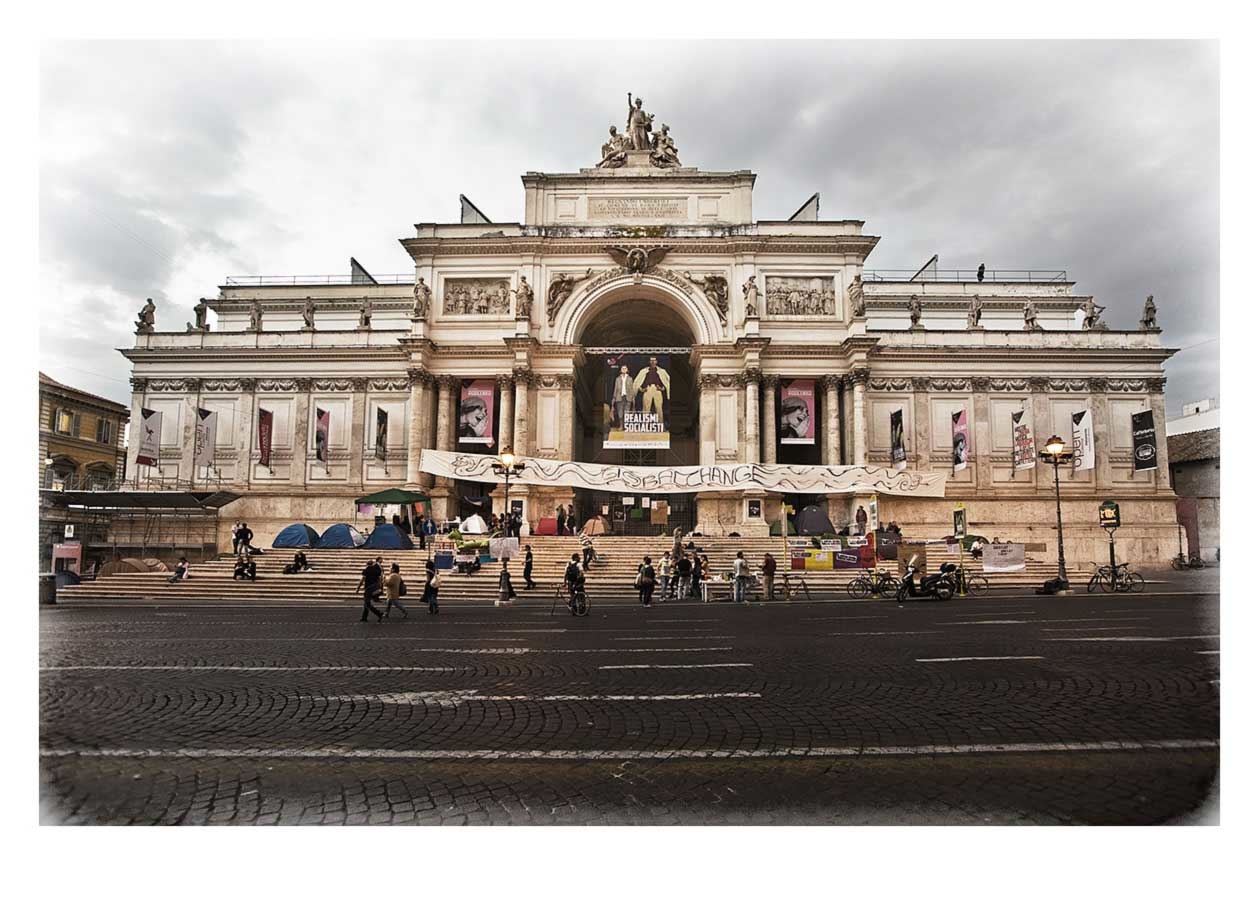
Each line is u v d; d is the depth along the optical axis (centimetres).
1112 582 2672
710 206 4475
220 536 4297
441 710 868
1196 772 636
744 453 4141
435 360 4338
